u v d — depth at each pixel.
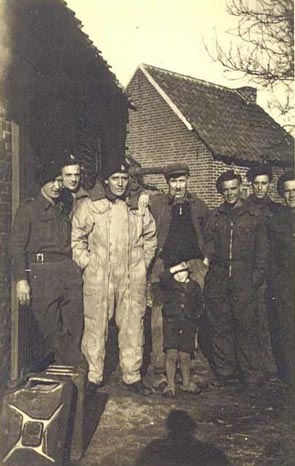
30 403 2.81
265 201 4.09
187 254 4.04
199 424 3.33
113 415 3.48
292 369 4.02
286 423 3.35
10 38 3.62
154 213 4.07
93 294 3.77
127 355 3.85
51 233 3.66
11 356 3.70
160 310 4.02
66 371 3.08
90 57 4.77
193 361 4.44
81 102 5.04
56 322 3.71
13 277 3.63
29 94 3.90
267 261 4.01
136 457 2.98
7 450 2.77
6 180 3.58
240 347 4.04
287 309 4.00
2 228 3.55
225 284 4.06
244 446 3.11
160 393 3.84
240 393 3.83
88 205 3.79
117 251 3.79
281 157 4.63
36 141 4.01
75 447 2.96
